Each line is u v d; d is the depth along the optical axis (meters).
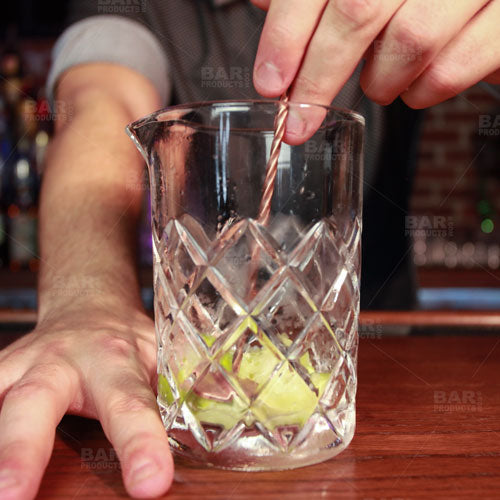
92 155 0.64
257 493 0.31
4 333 0.64
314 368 0.33
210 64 0.98
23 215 1.60
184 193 0.33
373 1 0.36
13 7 1.71
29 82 1.71
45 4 1.71
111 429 0.33
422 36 0.38
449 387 0.45
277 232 0.33
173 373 0.34
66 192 0.59
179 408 0.34
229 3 0.97
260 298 0.33
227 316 0.33
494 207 2.00
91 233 0.55
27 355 0.39
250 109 0.32
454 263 1.77
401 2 0.38
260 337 0.32
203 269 0.33
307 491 0.31
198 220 0.33
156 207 0.36
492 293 1.70
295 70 0.38
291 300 0.33
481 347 0.57
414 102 0.43
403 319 0.68
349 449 0.35
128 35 0.79
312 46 0.38
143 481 0.30
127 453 0.31
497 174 2.00
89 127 0.67
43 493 0.31
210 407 0.33
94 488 0.31
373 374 0.48
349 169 0.35
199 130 0.33
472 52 0.41
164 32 0.97
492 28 0.41
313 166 0.33
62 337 0.40
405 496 0.30
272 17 0.37
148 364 0.41
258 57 0.38
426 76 0.42
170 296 0.34
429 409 0.41
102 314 0.45
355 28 0.37
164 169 0.34
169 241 0.34
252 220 0.33
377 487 0.31
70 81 0.76
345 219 0.35
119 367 0.37
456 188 2.01
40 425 0.33
